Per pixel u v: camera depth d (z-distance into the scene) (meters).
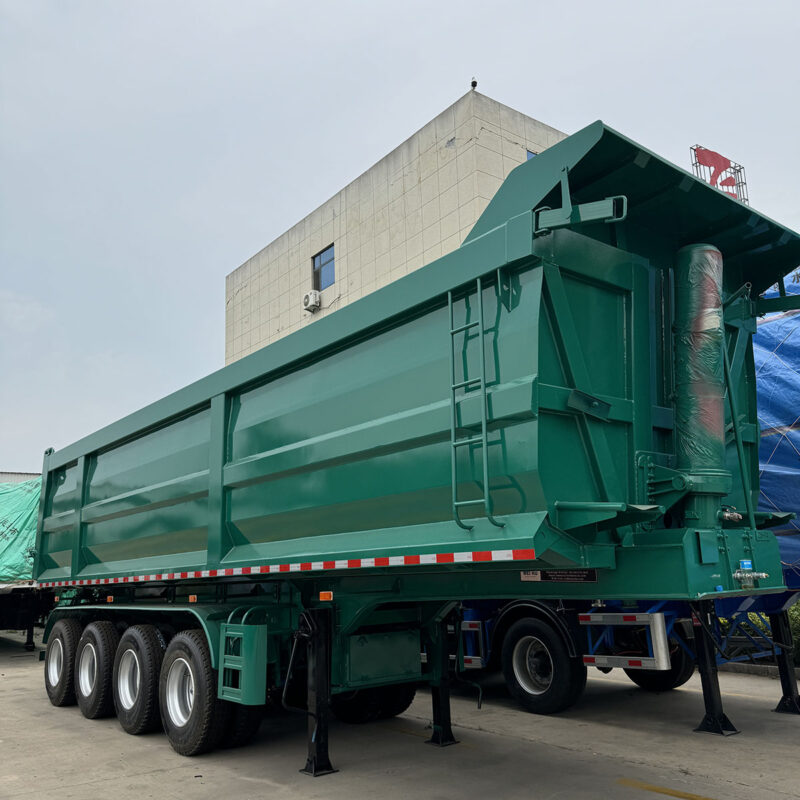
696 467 5.07
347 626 6.04
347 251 20.28
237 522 6.81
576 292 4.79
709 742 6.48
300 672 6.54
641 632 7.27
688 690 9.18
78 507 10.10
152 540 8.32
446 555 4.64
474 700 8.93
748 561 5.17
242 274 25.75
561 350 4.50
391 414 5.27
